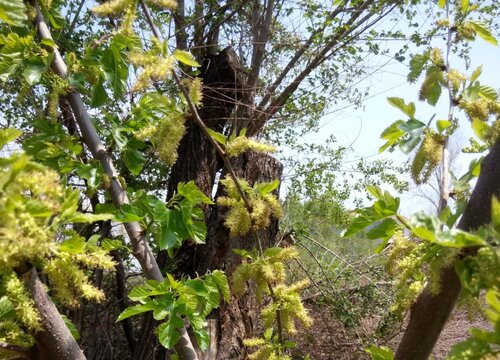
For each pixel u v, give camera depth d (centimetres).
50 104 198
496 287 91
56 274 115
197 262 446
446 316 126
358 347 582
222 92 522
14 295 111
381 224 138
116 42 195
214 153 498
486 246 89
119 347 557
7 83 431
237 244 429
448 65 170
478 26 171
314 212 650
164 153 150
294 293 186
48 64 191
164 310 188
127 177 538
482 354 88
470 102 159
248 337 403
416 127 149
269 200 169
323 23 576
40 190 101
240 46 645
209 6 633
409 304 131
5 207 98
